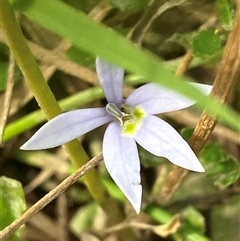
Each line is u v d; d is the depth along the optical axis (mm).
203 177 45
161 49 46
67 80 48
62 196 49
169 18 45
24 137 49
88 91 45
